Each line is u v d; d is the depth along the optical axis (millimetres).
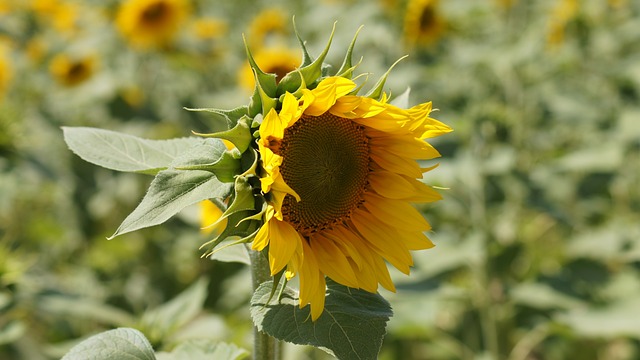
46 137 6859
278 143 1926
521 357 5254
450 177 4910
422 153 2143
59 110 7402
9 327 3891
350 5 7785
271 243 1881
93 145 2170
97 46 7902
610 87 7680
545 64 7758
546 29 7980
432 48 7523
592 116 7027
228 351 2496
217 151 1893
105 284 5758
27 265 4461
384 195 2162
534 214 6848
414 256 4605
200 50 8219
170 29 7613
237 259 2396
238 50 9195
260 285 2029
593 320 4570
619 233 5410
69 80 7668
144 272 6184
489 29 8750
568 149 7406
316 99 1896
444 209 5578
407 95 2238
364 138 2160
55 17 8852
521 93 6727
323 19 7629
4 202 5141
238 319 5004
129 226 1756
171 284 6051
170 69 8406
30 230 6578
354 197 2156
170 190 1821
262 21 8227
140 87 7770
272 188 1850
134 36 7582
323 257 2100
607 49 8305
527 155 6656
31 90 7855
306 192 2098
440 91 6484
